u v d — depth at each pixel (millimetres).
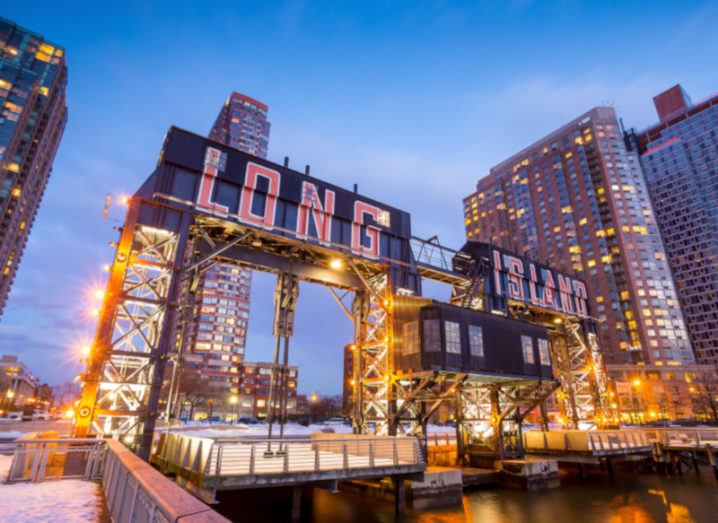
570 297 46000
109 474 10758
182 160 23547
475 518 21000
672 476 35938
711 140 173250
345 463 18234
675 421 96875
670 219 173750
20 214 108250
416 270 31859
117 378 19328
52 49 117062
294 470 16797
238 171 25328
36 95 109250
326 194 28781
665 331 127812
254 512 20094
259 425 67438
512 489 28125
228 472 15547
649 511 24000
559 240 153500
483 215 182625
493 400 31891
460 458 32594
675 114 188875
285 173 27344
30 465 16188
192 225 23938
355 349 30062
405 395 26891
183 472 17047
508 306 37719
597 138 156500
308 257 28875
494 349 28875
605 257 140125
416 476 20453
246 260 25688
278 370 23125
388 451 21500
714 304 151375
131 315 20000
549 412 106000
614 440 35875
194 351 125938
